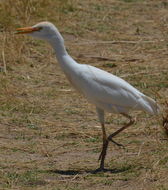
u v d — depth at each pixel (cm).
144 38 1934
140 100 1060
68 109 1386
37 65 1669
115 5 2259
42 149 1163
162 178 1012
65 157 1132
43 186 995
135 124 1293
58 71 1642
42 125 1288
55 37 1066
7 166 1077
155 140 1193
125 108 1063
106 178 1025
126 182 1011
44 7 2031
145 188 982
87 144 1195
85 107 1400
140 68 1659
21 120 1309
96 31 1978
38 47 1786
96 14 2136
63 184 1006
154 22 2097
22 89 1494
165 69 1653
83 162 1107
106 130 1265
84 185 1003
